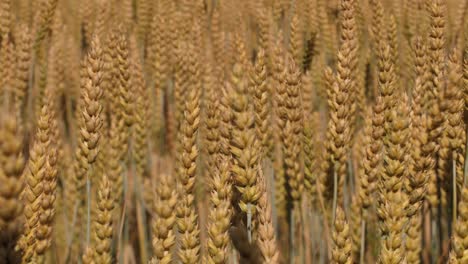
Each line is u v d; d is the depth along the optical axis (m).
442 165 0.74
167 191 0.55
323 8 1.14
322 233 0.86
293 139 0.78
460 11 1.09
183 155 0.58
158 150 1.11
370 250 0.86
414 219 0.66
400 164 0.59
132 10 1.27
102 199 0.63
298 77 0.76
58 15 1.13
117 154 0.85
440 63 0.75
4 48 0.97
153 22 1.11
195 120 0.58
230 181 0.54
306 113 0.85
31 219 0.55
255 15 1.33
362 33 1.13
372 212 0.87
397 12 1.16
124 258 0.91
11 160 0.44
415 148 0.61
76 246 0.93
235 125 0.53
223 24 1.36
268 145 0.78
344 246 0.58
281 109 0.77
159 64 1.07
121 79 0.85
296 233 0.93
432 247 0.83
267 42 1.00
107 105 0.96
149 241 1.00
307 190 0.83
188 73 0.98
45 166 0.56
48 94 0.75
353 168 0.94
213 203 0.54
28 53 0.99
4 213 0.45
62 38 1.12
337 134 0.74
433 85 0.73
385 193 0.60
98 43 0.66
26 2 1.33
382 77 0.68
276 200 0.91
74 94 1.09
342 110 0.73
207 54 1.09
